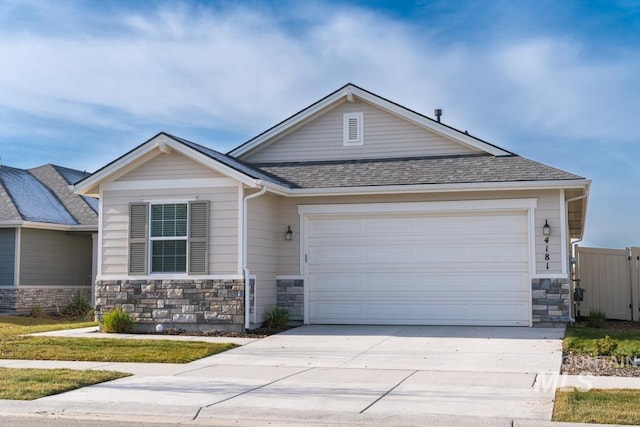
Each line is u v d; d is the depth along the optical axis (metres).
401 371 11.35
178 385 10.28
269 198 17.67
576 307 19.59
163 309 16.58
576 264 20.38
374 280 17.56
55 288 25.42
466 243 17.06
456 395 9.40
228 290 16.22
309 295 17.83
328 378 10.78
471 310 16.95
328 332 16.16
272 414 8.51
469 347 13.69
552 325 16.34
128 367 11.95
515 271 16.73
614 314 19.83
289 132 20.03
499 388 9.84
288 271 17.92
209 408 8.79
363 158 19.53
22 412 8.88
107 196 17.17
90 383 10.40
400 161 18.95
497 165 17.64
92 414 8.77
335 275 17.77
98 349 13.67
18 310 23.83
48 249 25.22
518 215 16.77
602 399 8.85
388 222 17.56
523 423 7.85
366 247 17.66
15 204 24.77
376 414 8.38
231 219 16.30
